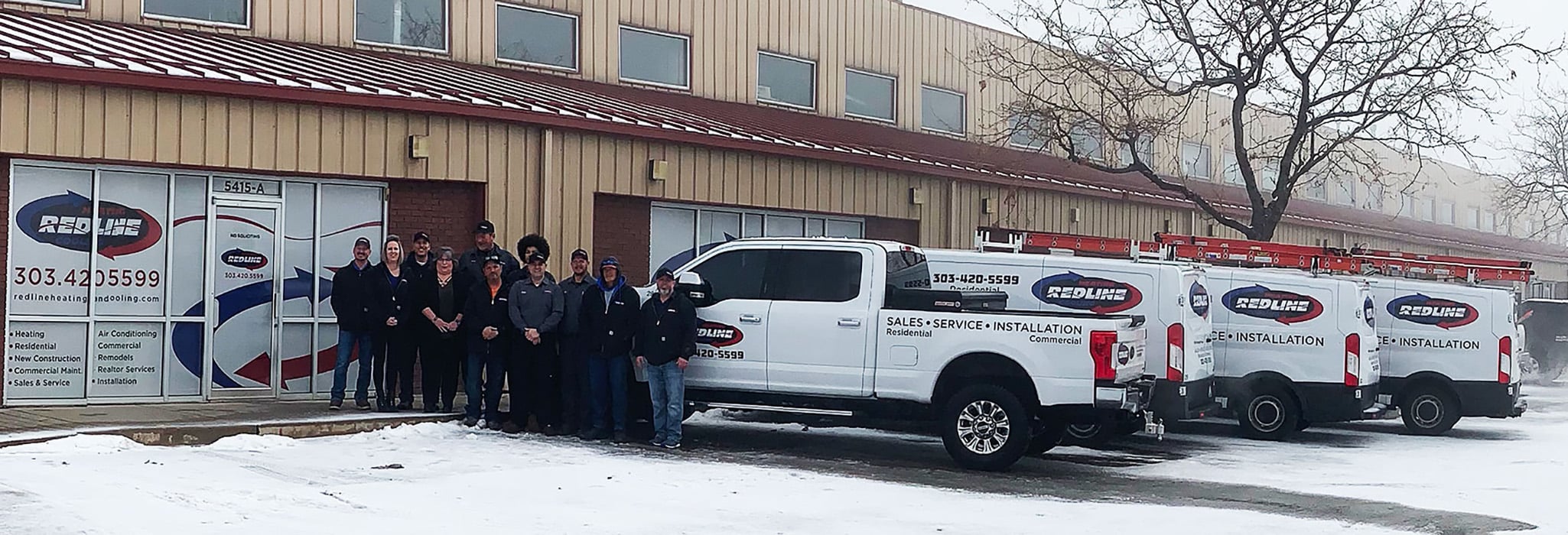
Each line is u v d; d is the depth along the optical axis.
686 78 25.39
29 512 9.05
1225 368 17.09
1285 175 23.62
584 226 18.02
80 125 14.39
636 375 14.49
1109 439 15.76
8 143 14.00
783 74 27.14
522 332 14.41
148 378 15.44
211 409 14.78
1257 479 12.91
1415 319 18.28
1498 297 18.02
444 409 15.22
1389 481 12.96
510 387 14.73
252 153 15.39
